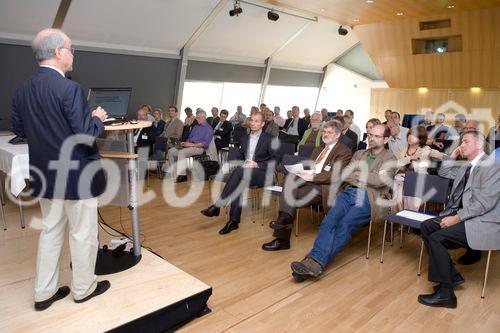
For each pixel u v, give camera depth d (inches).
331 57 526.9
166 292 89.8
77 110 72.6
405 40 384.8
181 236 144.9
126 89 105.0
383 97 491.5
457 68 383.6
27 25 268.1
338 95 544.4
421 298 103.1
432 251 104.9
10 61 273.0
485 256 136.7
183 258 125.7
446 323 93.7
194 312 90.7
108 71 329.1
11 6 249.8
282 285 110.2
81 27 293.0
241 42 402.9
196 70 396.8
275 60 470.0
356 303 101.7
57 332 74.0
